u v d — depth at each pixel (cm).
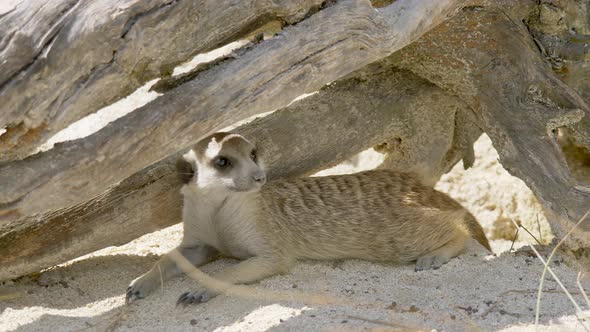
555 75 682
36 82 445
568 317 518
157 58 484
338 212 684
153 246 730
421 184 732
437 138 776
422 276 629
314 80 547
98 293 611
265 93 523
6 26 439
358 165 1023
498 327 502
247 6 505
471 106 708
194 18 484
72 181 479
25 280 635
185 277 628
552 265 633
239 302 566
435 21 608
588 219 650
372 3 642
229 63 513
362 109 732
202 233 670
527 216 921
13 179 466
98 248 656
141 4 456
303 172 734
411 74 750
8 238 607
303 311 534
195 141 515
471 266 647
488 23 645
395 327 496
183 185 648
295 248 679
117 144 483
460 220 713
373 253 693
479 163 997
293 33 529
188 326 524
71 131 916
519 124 667
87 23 445
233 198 638
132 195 650
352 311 530
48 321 537
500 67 661
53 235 623
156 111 490
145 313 559
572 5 670
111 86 472
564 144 1003
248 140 669
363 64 579
